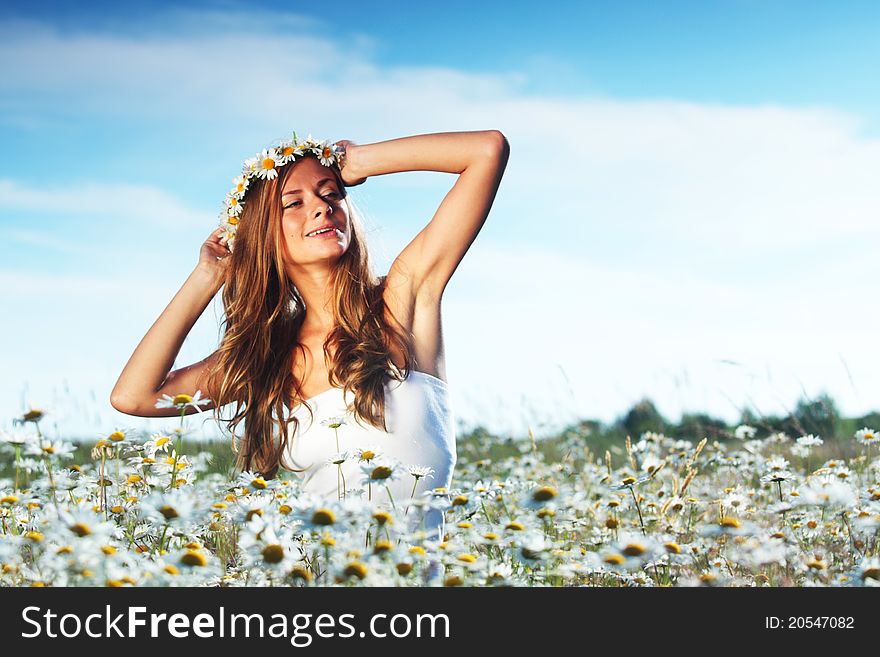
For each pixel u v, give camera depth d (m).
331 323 3.42
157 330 3.51
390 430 3.15
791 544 3.03
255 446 3.39
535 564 2.59
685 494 4.02
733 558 2.98
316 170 3.42
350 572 2.32
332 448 3.18
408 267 3.41
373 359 3.21
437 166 3.38
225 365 3.45
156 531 2.95
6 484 3.54
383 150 3.42
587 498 4.17
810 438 5.00
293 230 3.36
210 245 3.64
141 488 3.33
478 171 3.35
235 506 2.89
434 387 3.32
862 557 3.06
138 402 3.46
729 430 6.10
